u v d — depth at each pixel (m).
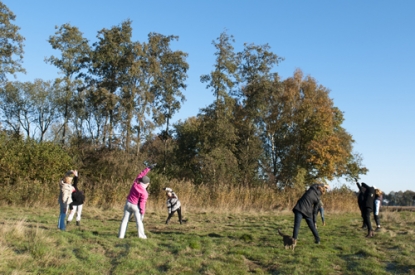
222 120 39.66
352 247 9.41
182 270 7.27
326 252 8.87
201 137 40.34
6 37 34.38
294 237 9.24
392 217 16.34
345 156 41.84
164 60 40.44
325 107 43.00
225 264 7.62
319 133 41.78
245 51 42.44
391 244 9.82
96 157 31.20
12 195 19.72
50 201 20.19
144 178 10.23
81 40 39.44
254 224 14.83
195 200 23.00
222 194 23.42
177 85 41.28
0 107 43.56
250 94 41.72
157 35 40.72
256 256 8.32
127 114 37.84
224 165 37.81
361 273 7.21
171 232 12.03
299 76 44.31
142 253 8.38
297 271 7.23
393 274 7.11
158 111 39.25
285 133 45.22
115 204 20.98
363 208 11.38
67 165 27.02
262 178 43.81
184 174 41.44
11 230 9.13
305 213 9.55
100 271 7.27
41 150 25.47
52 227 12.12
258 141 43.12
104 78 39.22
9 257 7.46
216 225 14.32
